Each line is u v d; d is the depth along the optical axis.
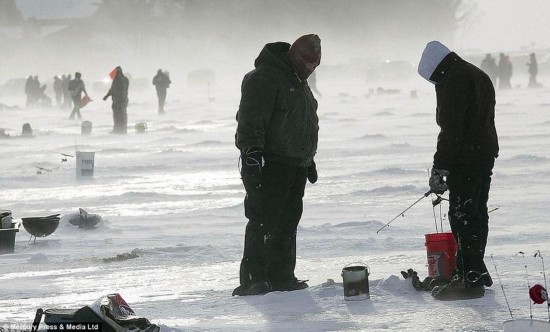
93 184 41.03
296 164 16.48
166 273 19.23
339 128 71.69
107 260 21.16
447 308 14.19
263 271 16.41
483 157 15.07
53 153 58.38
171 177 42.91
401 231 24.30
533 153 46.69
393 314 13.91
